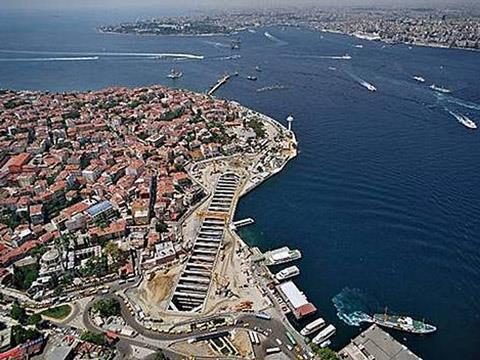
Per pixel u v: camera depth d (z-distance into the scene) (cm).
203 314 17950
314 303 18812
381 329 17188
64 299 18750
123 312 18025
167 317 17750
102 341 16138
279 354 15888
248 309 18238
